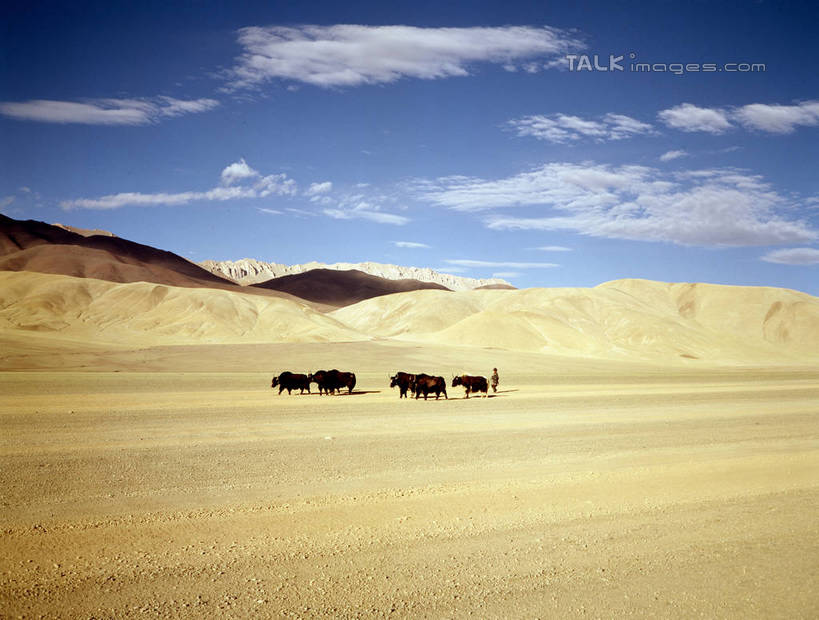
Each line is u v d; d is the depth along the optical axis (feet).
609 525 36.60
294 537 33.99
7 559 30.22
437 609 25.67
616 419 89.10
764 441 69.51
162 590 27.04
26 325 512.22
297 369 225.56
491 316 489.26
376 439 67.36
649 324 540.93
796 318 613.93
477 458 57.26
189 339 490.90
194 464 52.49
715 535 34.96
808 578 29.09
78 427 73.10
